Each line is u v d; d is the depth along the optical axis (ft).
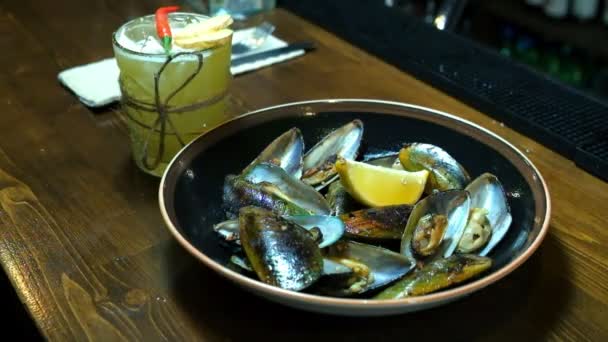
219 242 1.53
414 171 1.67
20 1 3.10
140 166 1.90
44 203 1.76
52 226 1.68
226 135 1.75
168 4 3.13
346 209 1.59
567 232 1.70
